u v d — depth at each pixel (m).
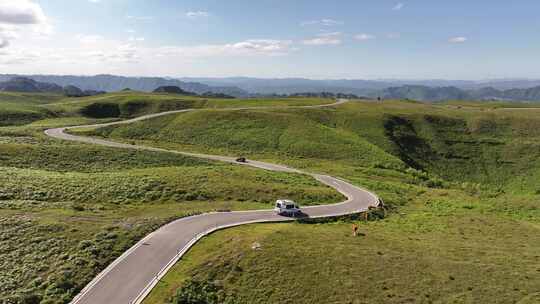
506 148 108.06
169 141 101.62
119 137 103.12
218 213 40.50
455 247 32.28
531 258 30.02
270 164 77.56
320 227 37.41
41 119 128.75
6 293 25.00
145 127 111.19
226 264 27.81
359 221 41.47
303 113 122.94
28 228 33.31
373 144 102.25
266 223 37.78
